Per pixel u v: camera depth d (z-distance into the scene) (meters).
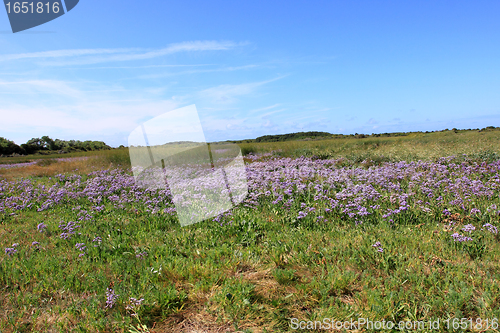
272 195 6.36
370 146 16.39
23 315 2.88
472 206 5.25
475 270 3.33
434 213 5.06
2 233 5.29
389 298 2.86
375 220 5.02
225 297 2.87
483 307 2.73
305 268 3.55
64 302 3.06
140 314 2.74
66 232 5.18
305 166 9.43
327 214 5.37
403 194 5.77
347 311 2.71
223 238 4.46
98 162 13.95
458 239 3.87
